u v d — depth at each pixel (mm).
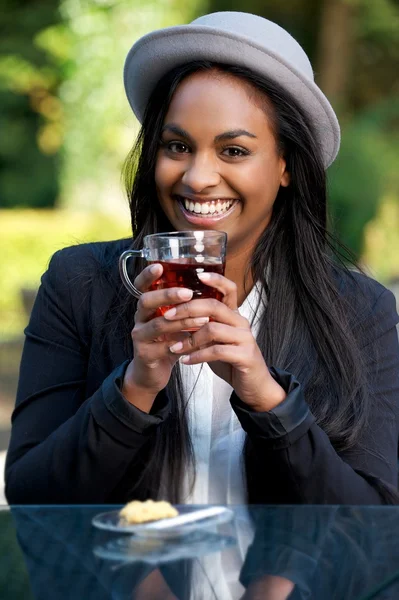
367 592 1476
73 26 15438
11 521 1781
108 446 2035
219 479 2293
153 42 2289
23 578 1516
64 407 2352
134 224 2465
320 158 2410
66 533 1711
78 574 1527
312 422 2051
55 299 2420
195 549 1635
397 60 20094
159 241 1895
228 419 2318
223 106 2197
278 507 1869
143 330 1922
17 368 9305
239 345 1930
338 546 1656
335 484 2062
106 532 1716
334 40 19062
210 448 2309
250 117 2219
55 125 18812
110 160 15641
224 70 2240
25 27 18594
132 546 1648
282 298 2412
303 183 2404
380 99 20094
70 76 15742
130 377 2023
